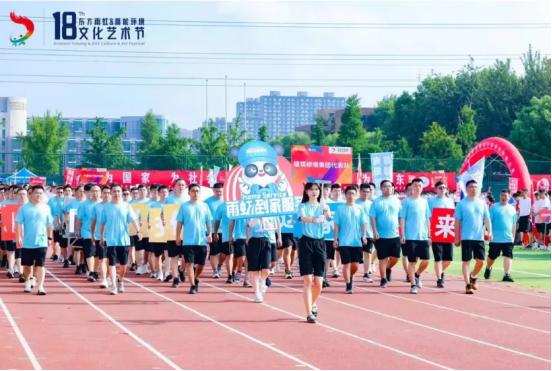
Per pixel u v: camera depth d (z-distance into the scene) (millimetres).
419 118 87000
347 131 72750
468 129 72562
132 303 15477
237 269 19125
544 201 29984
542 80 78125
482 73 82812
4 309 14594
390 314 14242
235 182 15984
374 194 22000
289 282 19156
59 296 16453
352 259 17188
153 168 50219
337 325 13023
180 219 16891
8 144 141250
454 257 27188
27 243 16562
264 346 11234
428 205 17844
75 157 51188
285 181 15711
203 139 62312
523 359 10547
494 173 55031
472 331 12570
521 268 23031
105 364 10070
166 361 10258
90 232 19000
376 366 10078
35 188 16719
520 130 66750
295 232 13562
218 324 13039
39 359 10336
